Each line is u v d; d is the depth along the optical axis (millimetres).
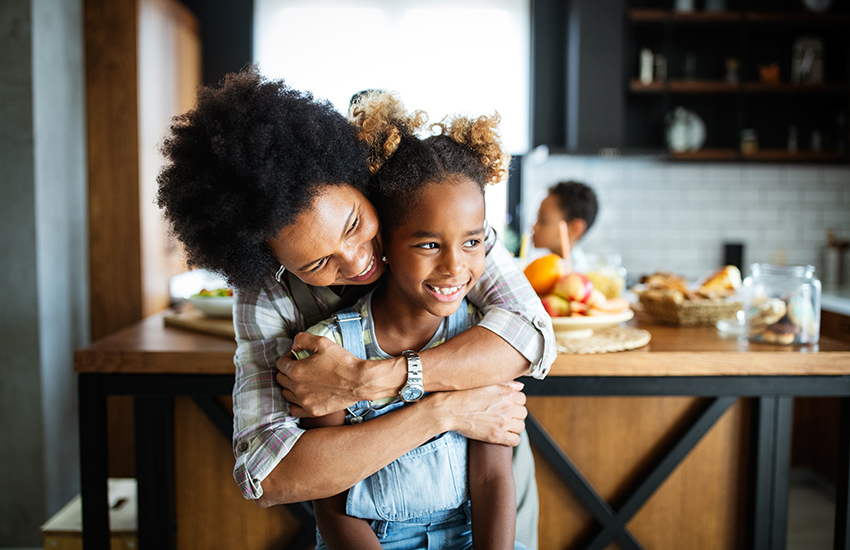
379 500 898
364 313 944
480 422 898
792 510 2582
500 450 930
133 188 2775
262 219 726
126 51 2738
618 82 3455
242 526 1472
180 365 1301
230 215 738
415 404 880
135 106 2752
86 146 2760
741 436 1465
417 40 3824
